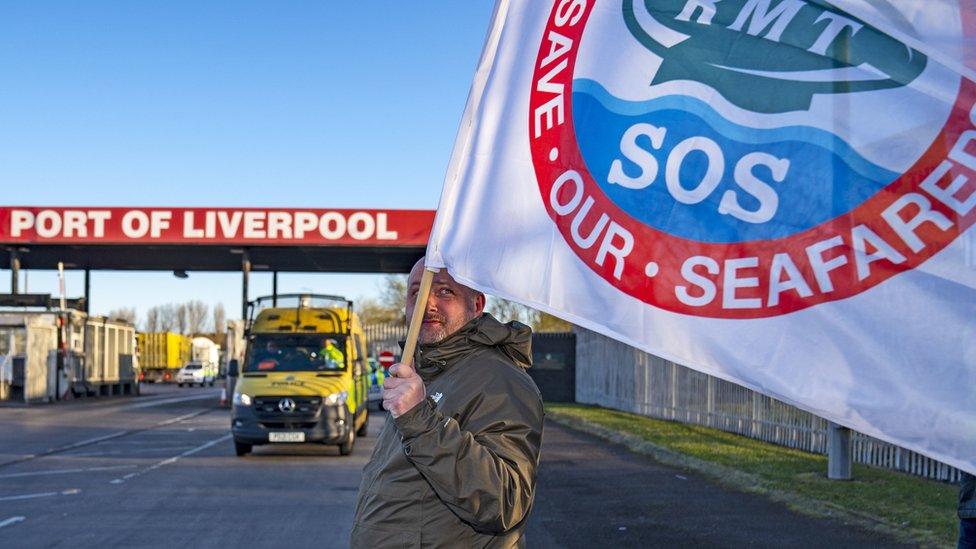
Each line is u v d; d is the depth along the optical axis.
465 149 3.26
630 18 3.09
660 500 10.34
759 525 8.64
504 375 3.06
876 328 2.56
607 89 3.06
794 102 2.76
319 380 16.83
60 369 35.44
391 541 3.04
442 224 3.20
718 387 19.83
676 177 2.89
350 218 30.00
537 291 3.03
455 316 3.29
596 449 16.44
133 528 9.24
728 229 2.79
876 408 2.52
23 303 34.06
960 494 4.47
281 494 11.64
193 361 73.06
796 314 2.67
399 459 3.09
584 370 35.94
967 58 2.58
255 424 16.23
